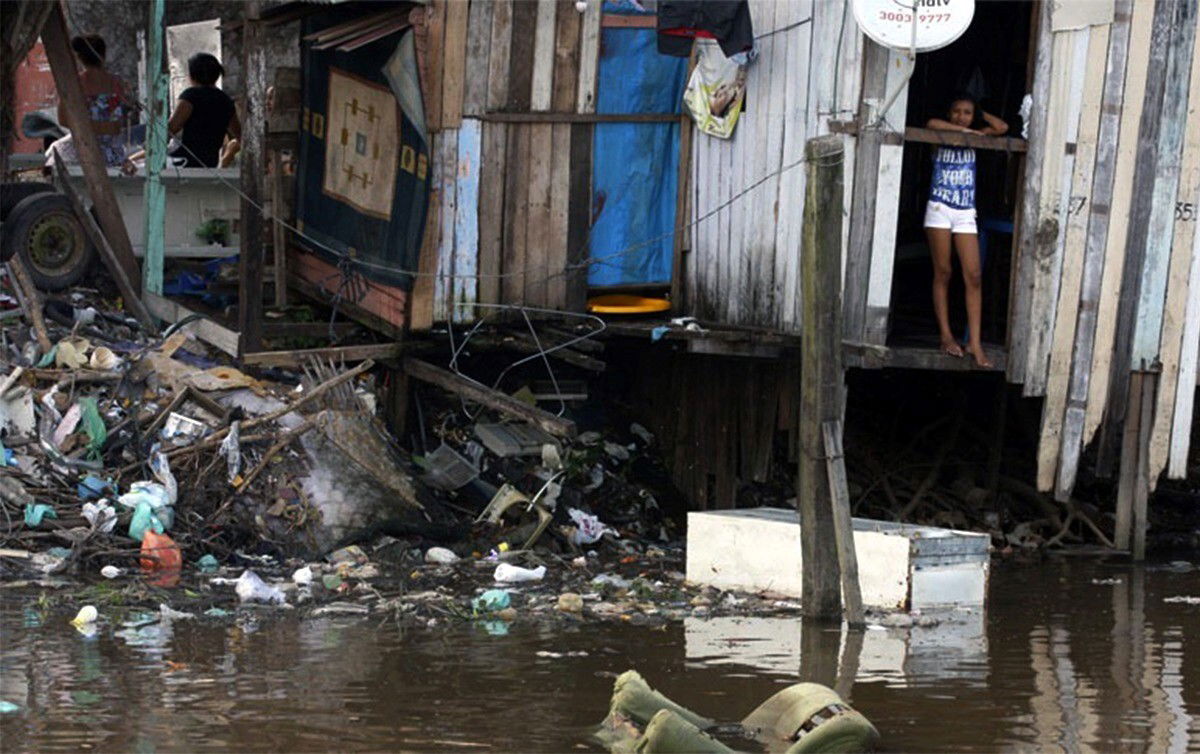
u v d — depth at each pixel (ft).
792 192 38.45
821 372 30.94
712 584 34.83
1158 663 28.76
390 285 40.65
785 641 29.73
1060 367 39.01
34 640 27.81
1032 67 37.88
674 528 42.11
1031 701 25.99
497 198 40.63
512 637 29.37
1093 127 38.37
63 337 40.81
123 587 31.96
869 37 35.50
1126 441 40.19
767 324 39.45
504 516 38.73
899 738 23.84
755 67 39.50
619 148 41.83
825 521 31.45
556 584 34.40
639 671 27.25
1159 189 39.17
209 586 32.50
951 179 38.40
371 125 41.42
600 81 41.29
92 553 33.73
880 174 37.04
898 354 37.78
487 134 40.29
